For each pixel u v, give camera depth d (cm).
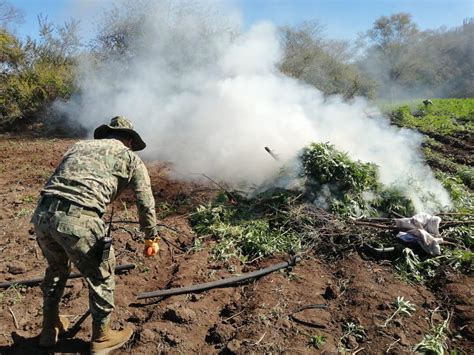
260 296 361
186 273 397
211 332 317
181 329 318
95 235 265
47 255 282
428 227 446
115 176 276
